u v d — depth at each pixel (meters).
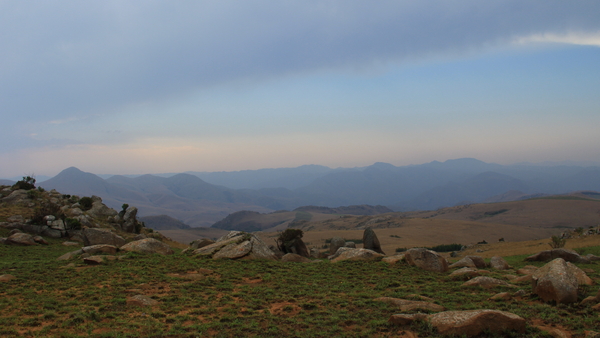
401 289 23.30
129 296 21.30
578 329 14.54
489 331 14.16
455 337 14.16
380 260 34.09
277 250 50.38
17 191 72.06
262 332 15.62
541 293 18.83
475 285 23.58
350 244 57.03
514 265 39.16
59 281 24.56
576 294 17.98
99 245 34.84
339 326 16.39
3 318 17.06
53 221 56.69
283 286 24.53
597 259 39.34
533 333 14.26
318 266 32.44
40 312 18.22
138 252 35.25
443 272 30.34
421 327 15.14
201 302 20.38
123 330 15.79
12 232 52.25
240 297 21.66
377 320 16.72
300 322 16.88
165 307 19.41
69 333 15.41
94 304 19.62
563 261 19.97
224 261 33.22
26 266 29.59
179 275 27.38
